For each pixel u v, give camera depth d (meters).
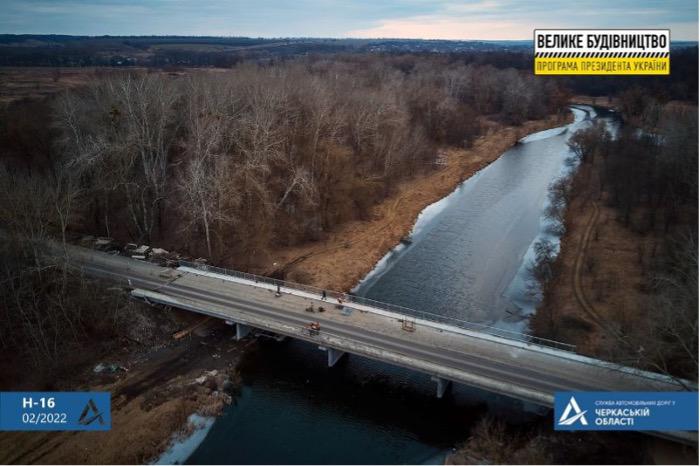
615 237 82.31
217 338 62.47
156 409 51.12
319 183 86.75
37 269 56.22
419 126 127.75
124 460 45.66
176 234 80.12
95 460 45.53
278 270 76.31
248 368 58.16
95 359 57.47
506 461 44.84
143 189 76.31
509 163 133.62
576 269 74.44
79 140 76.31
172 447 47.72
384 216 97.31
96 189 74.12
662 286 61.38
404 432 50.00
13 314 56.84
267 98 85.44
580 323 61.78
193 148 79.56
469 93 181.38
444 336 55.56
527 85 178.00
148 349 59.88
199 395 53.09
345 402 53.81
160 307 64.19
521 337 61.81
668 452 43.78
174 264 71.88
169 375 56.06
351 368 58.59
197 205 72.25
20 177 66.50
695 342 47.59
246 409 52.62
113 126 77.50
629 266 72.50
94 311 60.66
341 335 55.66
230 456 46.97
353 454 47.50
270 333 63.34
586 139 119.88
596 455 44.25
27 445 46.62
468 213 102.25
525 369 50.06
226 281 67.75
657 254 73.12
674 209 83.06
